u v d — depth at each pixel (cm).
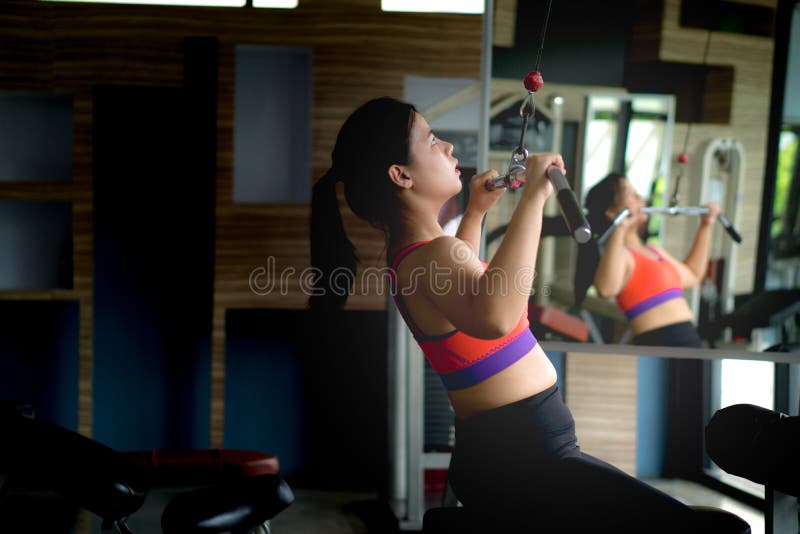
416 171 150
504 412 144
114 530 134
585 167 281
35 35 346
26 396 363
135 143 360
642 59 280
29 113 369
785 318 288
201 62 349
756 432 128
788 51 283
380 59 346
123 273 364
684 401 369
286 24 346
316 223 168
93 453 132
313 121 348
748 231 287
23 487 341
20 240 372
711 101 284
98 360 365
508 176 152
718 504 340
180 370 366
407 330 306
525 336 149
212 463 324
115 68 347
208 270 363
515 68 275
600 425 349
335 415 367
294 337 366
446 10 357
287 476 367
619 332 286
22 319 363
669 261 286
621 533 129
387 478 360
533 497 140
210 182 361
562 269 283
